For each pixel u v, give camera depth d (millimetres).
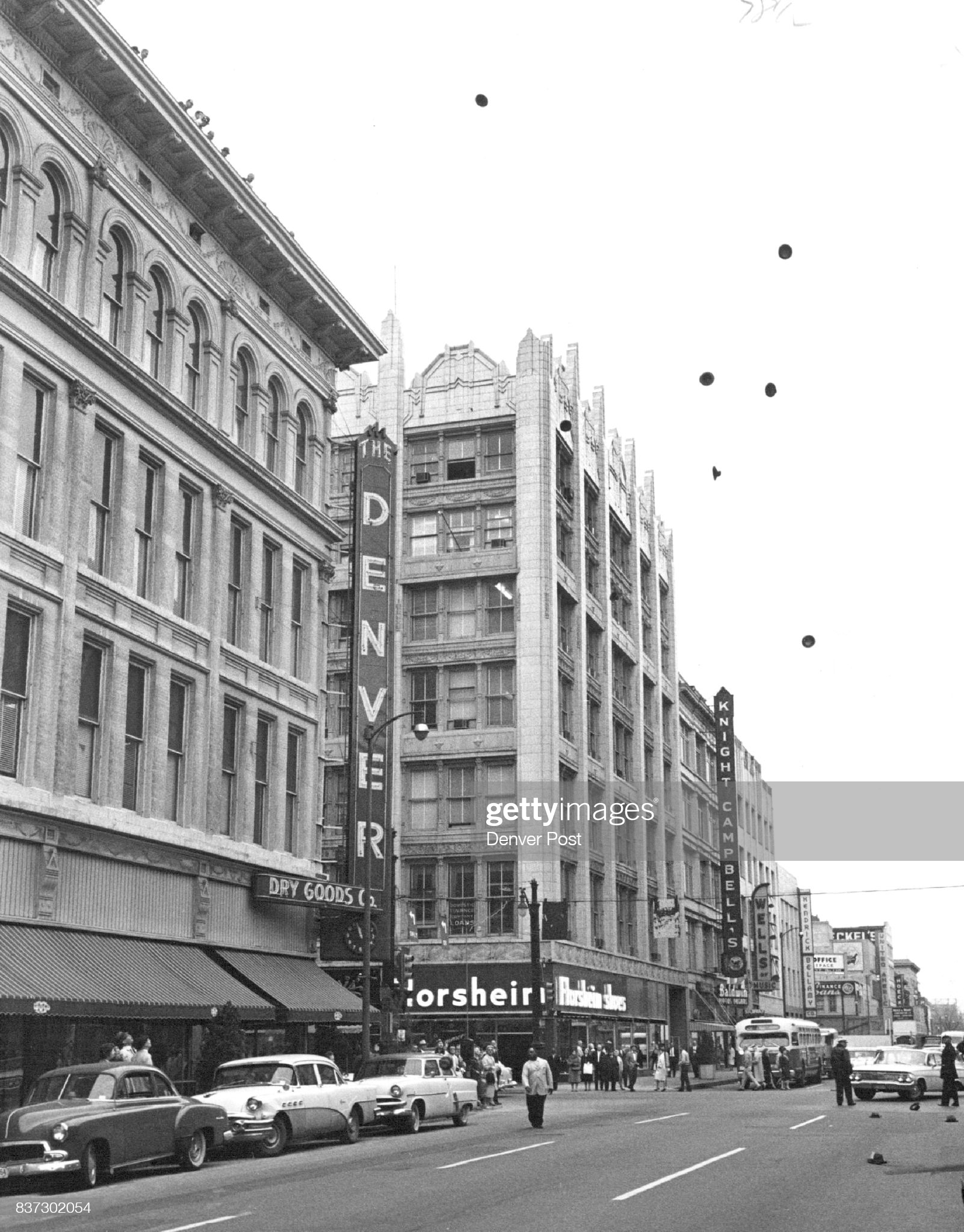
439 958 59688
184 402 33062
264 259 37812
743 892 99250
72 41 29531
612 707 72375
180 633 32875
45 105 28719
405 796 62438
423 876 61594
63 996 25141
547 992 58344
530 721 61656
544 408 65750
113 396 30531
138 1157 19172
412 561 65250
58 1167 17594
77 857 28406
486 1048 51125
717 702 85000
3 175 27781
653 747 80188
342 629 64562
